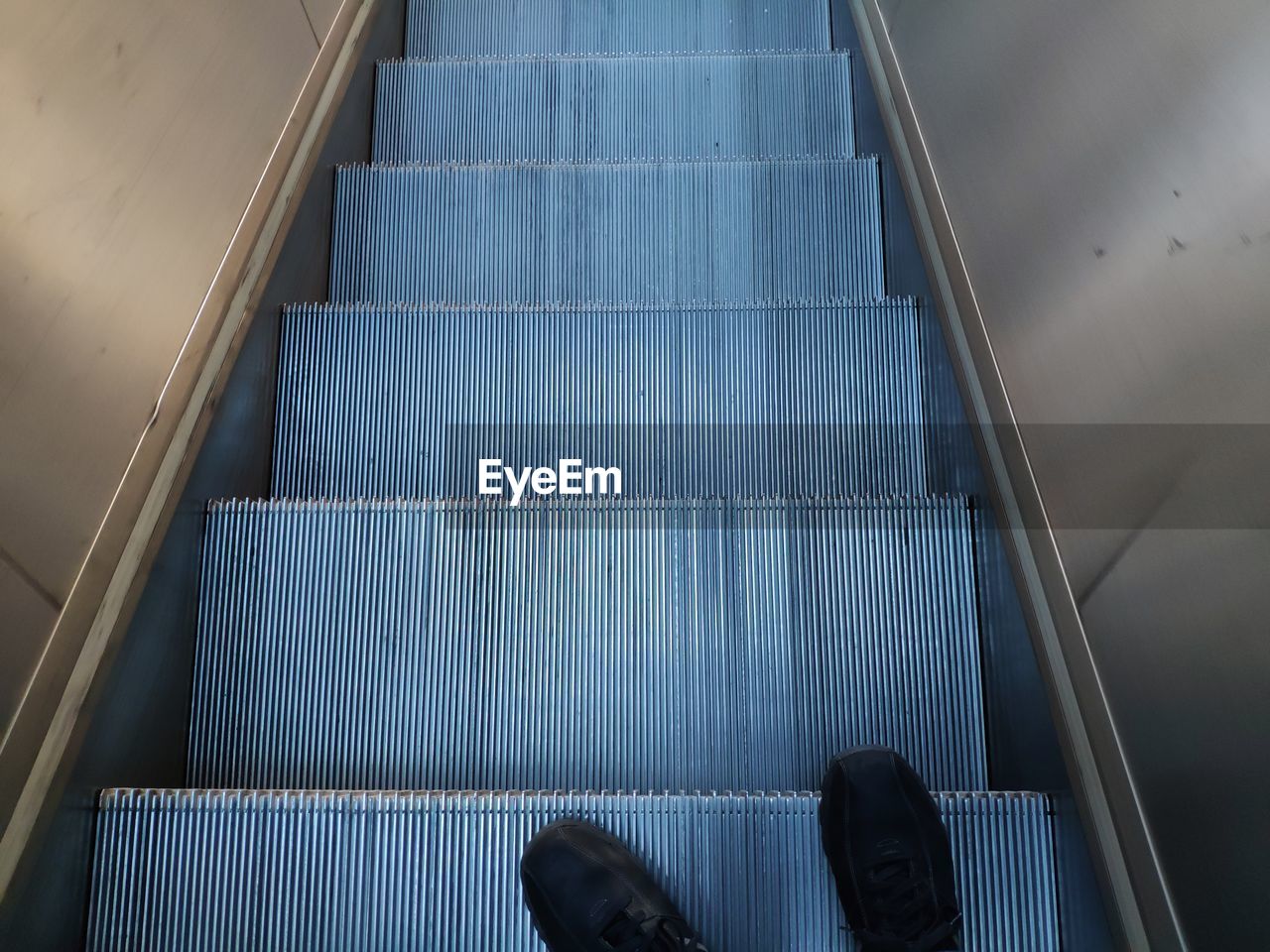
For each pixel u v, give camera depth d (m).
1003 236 1.63
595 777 1.69
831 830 1.47
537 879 1.43
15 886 1.18
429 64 3.08
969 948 1.42
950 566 1.74
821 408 2.14
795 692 1.71
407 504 1.77
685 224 2.60
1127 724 1.16
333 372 2.16
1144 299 1.17
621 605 1.74
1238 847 0.94
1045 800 1.39
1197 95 1.10
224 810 1.45
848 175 2.59
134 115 1.61
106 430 1.44
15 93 1.32
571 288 2.59
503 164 2.63
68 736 1.29
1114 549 1.20
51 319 1.34
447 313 2.19
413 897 1.47
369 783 1.69
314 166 2.37
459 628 1.75
